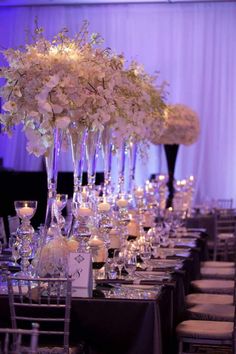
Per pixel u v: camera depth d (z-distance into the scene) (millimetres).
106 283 4473
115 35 13727
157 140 9891
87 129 4633
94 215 4906
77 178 4738
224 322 5109
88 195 5070
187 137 9867
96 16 13805
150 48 13641
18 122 4418
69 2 13664
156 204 7344
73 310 3975
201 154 13672
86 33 4891
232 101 13570
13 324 3826
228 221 10555
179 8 13586
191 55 13594
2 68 4336
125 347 3975
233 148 13625
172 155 10148
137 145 7375
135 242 5258
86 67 4383
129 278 4684
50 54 4383
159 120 7277
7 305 4051
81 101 4320
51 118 4320
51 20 13922
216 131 13633
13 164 13938
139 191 7027
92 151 5090
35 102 4293
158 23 13633
